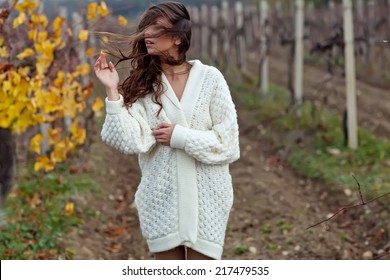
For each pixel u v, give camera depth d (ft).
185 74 14.38
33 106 19.47
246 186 27.96
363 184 26.09
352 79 32.09
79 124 27.86
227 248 22.06
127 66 15.31
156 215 14.10
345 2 32.07
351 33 32.01
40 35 19.99
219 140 14.01
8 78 18.48
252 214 25.07
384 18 53.88
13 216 22.22
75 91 22.47
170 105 14.02
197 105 14.06
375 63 53.67
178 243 13.97
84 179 27.89
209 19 59.62
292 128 36.32
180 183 13.93
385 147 31.40
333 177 27.81
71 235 22.00
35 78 19.56
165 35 13.85
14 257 19.13
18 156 26.89
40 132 26.96
